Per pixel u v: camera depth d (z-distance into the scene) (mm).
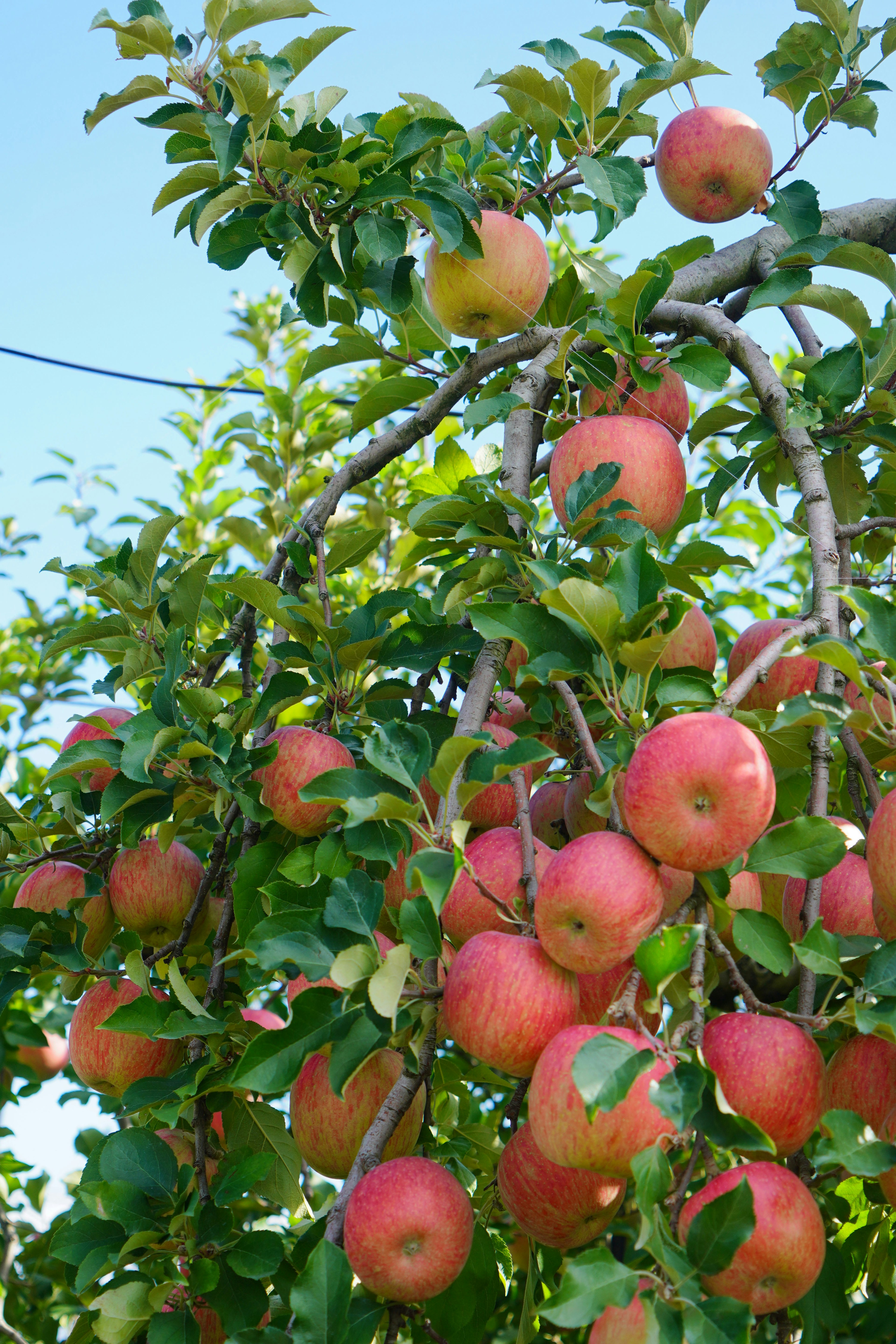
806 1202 1787
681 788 1863
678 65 3191
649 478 2838
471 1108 3598
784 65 3723
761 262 3863
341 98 3072
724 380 2918
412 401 3752
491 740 2059
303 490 5293
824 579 2463
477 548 3080
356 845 2342
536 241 3182
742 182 3627
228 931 2951
